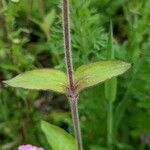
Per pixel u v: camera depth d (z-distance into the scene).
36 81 0.21
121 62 0.22
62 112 0.33
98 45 0.29
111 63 0.22
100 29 0.29
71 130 0.31
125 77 0.29
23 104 0.33
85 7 0.28
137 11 0.31
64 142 0.25
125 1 0.34
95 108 0.31
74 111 0.22
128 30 0.32
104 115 0.31
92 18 0.29
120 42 0.34
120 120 0.31
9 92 0.33
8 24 0.31
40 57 0.35
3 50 0.32
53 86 0.22
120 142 0.32
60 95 0.34
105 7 0.34
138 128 0.32
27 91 0.31
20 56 0.31
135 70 0.29
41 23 0.33
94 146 0.30
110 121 0.29
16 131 0.33
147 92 0.29
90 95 0.30
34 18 0.34
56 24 0.28
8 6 0.30
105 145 0.31
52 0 0.29
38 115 0.32
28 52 0.34
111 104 0.28
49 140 0.26
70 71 0.21
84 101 0.30
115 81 0.27
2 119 0.34
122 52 0.30
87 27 0.28
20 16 0.33
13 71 0.31
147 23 0.30
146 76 0.29
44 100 0.33
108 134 0.29
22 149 0.26
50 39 0.31
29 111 0.32
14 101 0.33
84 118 0.31
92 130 0.31
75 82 0.22
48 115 0.32
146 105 0.30
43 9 0.34
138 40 0.30
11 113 0.33
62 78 0.22
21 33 0.34
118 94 0.31
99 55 0.29
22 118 0.33
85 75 0.22
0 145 0.34
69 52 0.20
